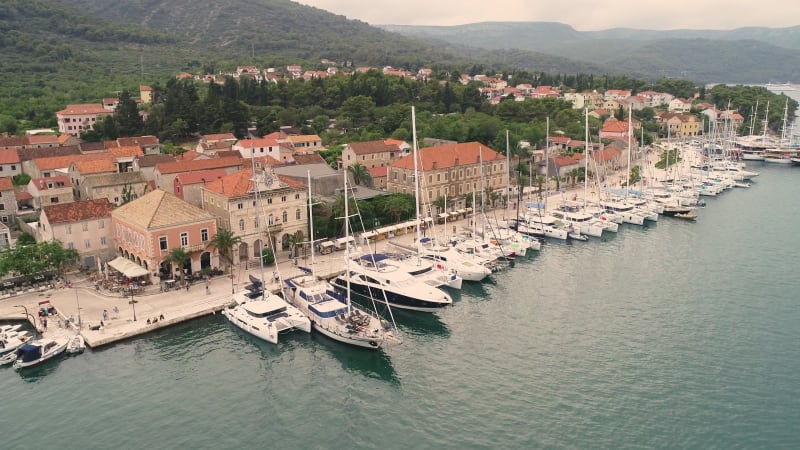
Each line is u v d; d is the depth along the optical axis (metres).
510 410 59.22
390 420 57.88
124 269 88.25
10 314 77.25
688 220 138.12
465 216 133.38
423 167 129.75
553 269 102.44
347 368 68.19
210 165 133.62
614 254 111.31
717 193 170.38
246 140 173.38
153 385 63.69
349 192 125.31
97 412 58.62
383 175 150.62
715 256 110.00
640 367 67.62
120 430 55.81
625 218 135.75
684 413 58.69
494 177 149.38
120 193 123.50
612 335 76.06
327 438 55.06
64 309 79.12
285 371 67.31
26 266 84.81
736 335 76.00
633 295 90.00
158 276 88.00
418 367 68.25
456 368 67.88
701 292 91.25
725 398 61.38
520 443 54.00
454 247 105.81
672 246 116.69
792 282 95.44
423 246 105.31
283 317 76.31
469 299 88.62
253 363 69.00
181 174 118.19
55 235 91.75
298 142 196.62
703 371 66.81
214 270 92.62
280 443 54.34
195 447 53.56
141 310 79.44
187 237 90.19
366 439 54.88
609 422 57.12
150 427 56.34
